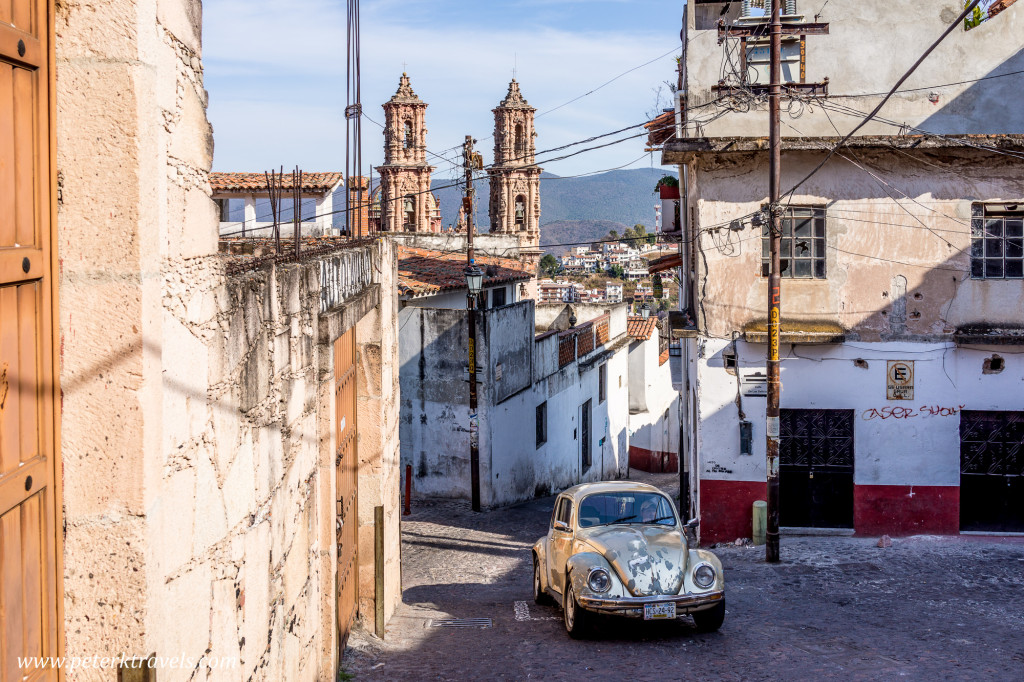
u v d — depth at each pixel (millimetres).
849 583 12219
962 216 14742
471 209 21906
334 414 7641
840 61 15211
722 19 15398
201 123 4066
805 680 7957
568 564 9977
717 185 15195
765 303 15188
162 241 3535
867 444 15109
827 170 14906
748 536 15367
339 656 8164
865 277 14977
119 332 3248
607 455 32125
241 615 4641
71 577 3281
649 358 35594
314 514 6648
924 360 14922
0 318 2824
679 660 8727
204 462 4047
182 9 3803
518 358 22484
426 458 21312
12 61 2900
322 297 7129
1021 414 14836
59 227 3232
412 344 21188
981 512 15016
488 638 9945
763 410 15273
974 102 15047
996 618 10383
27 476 2971
